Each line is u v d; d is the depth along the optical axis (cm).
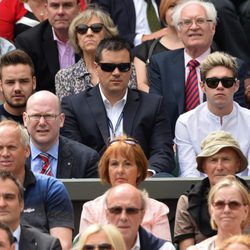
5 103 4559
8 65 4528
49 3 4994
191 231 3934
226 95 4403
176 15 4797
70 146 4266
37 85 5009
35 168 4228
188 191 3991
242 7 5225
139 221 3619
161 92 4753
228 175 3819
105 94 4481
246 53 5147
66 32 4991
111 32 4806
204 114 4453
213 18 4769
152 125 4472
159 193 4156
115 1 5294
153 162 4391
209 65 4422
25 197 3875
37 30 5041
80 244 3359
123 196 3603
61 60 5006
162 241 3691
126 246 3619
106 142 4441
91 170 4247
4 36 5309
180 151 4447
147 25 5297
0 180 3566
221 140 3997
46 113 4225
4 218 3556
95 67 4762
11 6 5325
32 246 3591
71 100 4503
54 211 3884
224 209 3653
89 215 3881
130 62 4478
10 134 3875
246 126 4447
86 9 4928
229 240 3231
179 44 4975
